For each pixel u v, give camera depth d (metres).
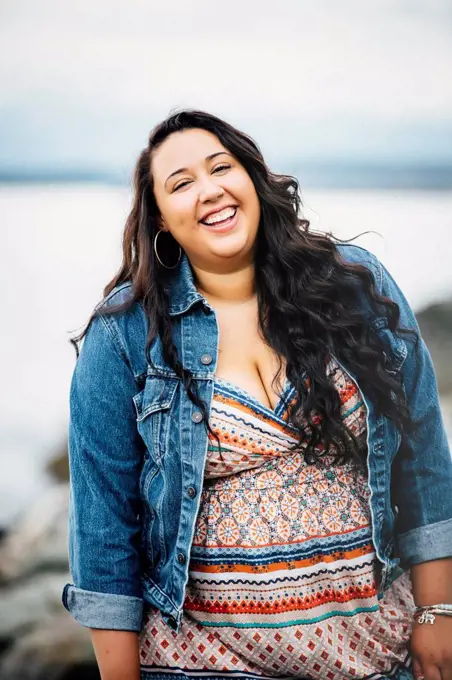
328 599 1.98
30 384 8.27
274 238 2.06
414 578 2.14
